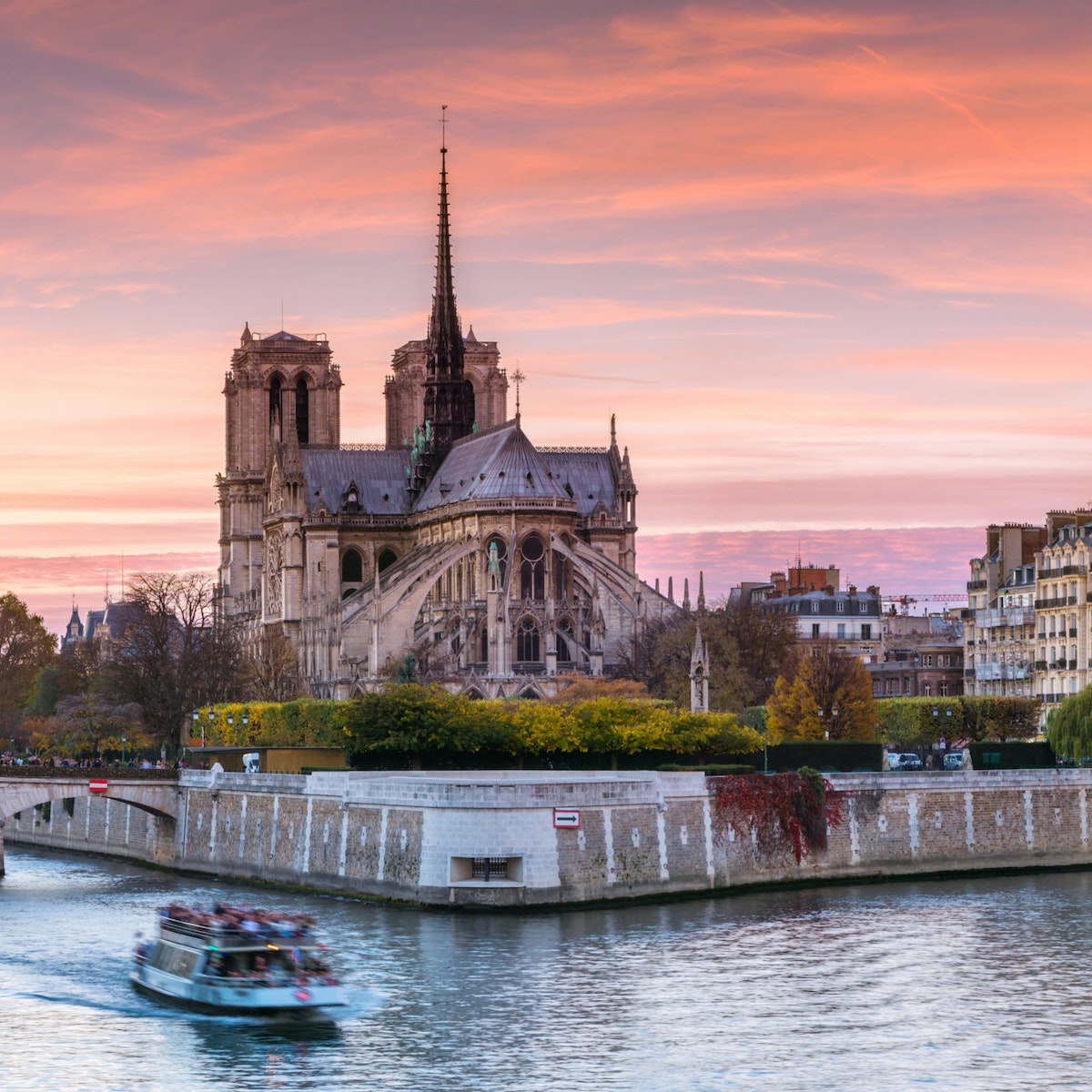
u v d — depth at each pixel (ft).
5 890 551.59
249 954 384.68
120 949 445.37
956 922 474.90
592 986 401.49
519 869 487.20
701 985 402.11
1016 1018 376.68
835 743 623.77
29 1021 375.66
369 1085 333.83
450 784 492.13
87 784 604.90
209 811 595.88
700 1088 332.19
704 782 523.70
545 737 602.03
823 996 393.50
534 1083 334.85
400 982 403.34
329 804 531.91
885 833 554.46
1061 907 497.87
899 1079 337.52
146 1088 332.19
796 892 527.40
